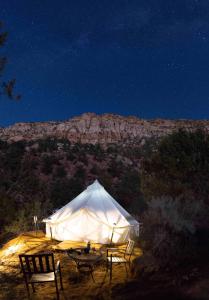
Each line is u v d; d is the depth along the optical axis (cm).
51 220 1255
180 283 530
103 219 1202
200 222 785
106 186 4362
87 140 12112
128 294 571
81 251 802
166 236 695
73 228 1205
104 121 13575
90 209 1216
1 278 784
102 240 1191
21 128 13025
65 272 792
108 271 768
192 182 1077
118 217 1222
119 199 3925
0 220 1778
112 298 578
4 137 11844
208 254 632
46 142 7369
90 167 6353
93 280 711
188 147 1131
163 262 655
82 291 655
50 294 657
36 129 12975
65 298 629
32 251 1035
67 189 4106
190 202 883
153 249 686
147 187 1197
